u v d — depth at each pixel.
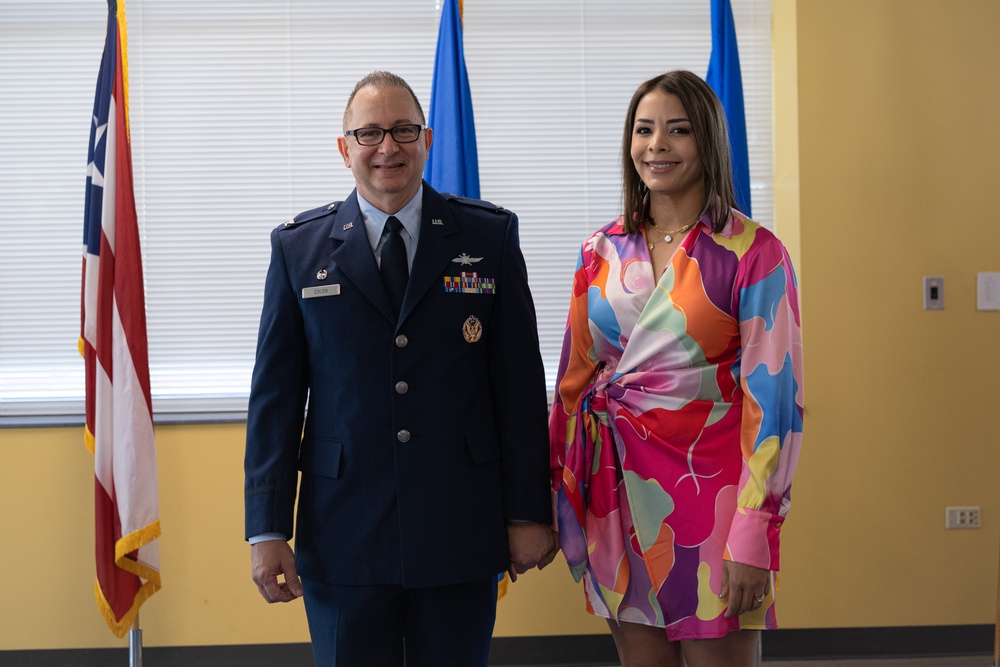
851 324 3.05
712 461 1.70
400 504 1.62
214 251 3.22
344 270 1.68
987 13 3.03
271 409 1.72
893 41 3.02
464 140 2.83
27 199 3.21
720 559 1.67
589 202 3.29
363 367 1.66
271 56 3.22
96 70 3.21
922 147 3.04
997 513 3.08
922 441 3.06
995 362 3.07
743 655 1.71
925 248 3.05
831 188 3.03
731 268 1.70
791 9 3.06
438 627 1.66
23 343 3.22
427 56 3.25
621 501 1.78
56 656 3.04
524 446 1.71
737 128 2.79
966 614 3.09
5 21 3.19
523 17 3.27
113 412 2.67
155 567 2.71
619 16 3.28
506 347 1.73
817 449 3.06
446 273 1.69
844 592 3.08
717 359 1.70
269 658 3.06
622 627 1.81
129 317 2.67
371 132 1.65
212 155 3.22
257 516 1.67
